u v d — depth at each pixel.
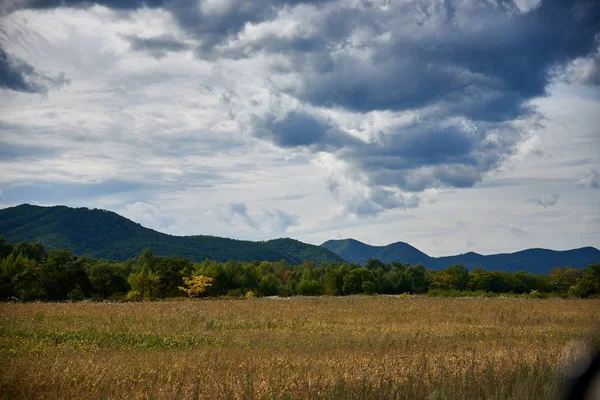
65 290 61.94
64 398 11.26
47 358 15.88
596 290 62.84
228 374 12.71
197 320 28.89
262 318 30.31
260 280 106.19
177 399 10.80
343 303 42.91
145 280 65.31
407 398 10.79
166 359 15.37
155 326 26.03
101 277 79.31
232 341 20.78
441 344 19.31
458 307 38.81
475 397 10.94
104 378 12.78
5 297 61.88
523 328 26.39
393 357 15.01
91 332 23.33
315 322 28.45
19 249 107.88
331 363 14.15
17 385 12.11
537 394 10.81
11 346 19.02
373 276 107.50
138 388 11.79
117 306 38.19
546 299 51.06
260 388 11.16
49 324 26.42
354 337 21.98
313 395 10.80
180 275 66.50
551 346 18.20
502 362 13.69
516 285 119.75
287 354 16.47
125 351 18.23
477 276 122.38
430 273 132.25
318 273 120.06
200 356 15.91
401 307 38.84
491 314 33.59
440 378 11.95
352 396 10.82
